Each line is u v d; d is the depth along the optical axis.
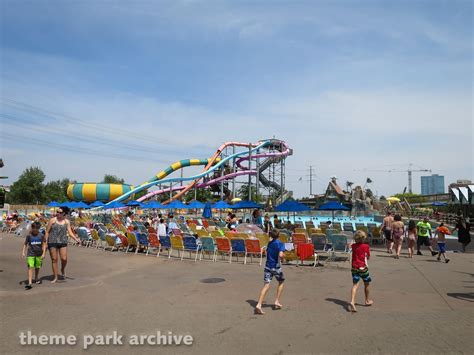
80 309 8.41
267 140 78.62
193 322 7.43
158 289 10.47
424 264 15.09
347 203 53.03
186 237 16.50
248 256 17.58
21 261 15.95
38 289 10.46
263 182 78.81
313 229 20.19
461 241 19.55
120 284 11.16
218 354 5.82
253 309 8.37
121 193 71.88
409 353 5.81
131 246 19.66
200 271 13.49
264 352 5.89
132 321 7.51
